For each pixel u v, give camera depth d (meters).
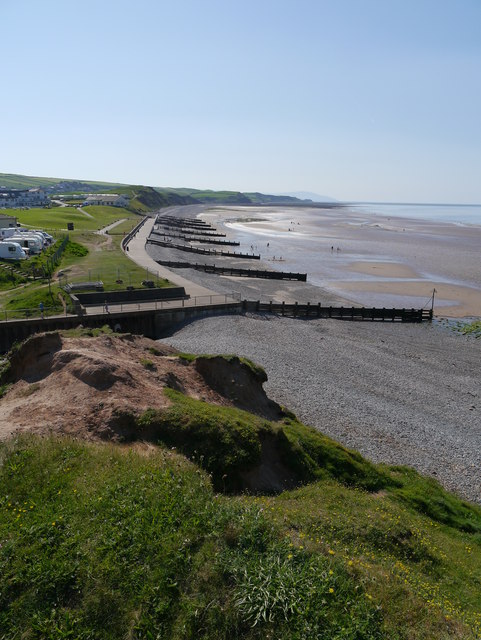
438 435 29.30
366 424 29.73
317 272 87.25
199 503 12.02
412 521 18.81
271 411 26.89
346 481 21.70
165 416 18.45
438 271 88.44
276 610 8.85
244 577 9.43
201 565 9.84
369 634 8.72
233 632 8.60
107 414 18.06
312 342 46.41
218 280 75.44
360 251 114.50
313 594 9.24
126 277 61.00
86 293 49.88
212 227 170.75
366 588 10.26
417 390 36.22
